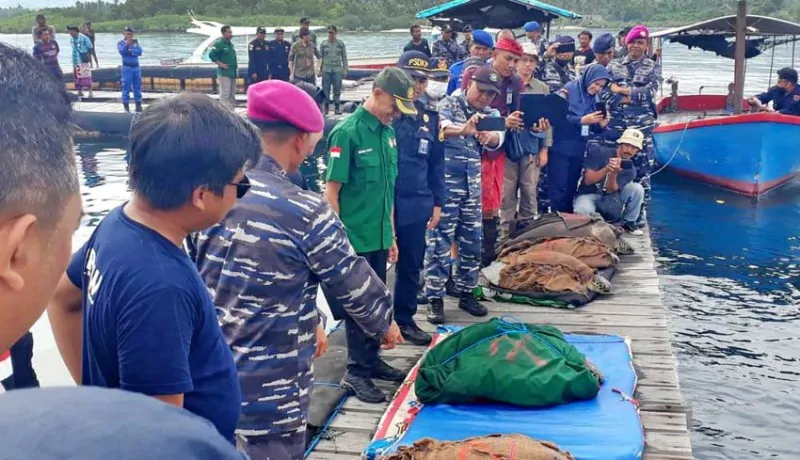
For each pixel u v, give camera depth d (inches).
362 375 172.1
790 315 297.1
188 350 71.1
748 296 318.3
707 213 450.9
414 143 185.9
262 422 102.7
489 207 258.4
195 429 27.5
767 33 541.3
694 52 1633.9
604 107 296.5
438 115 192.7
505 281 237.6
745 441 210.8
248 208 101.0
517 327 170.1
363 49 1660.9
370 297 108.0
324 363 187.9
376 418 163.3
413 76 184.4
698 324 289.4
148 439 25.9
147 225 73.3
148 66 860.0
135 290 69.2
